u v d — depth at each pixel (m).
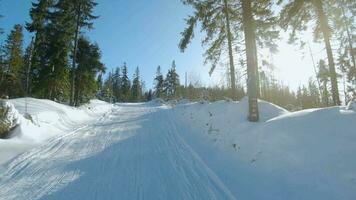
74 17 28.09
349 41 19.75
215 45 21.38
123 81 90.75
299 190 6.75
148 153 11.22
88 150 11.77
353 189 6.05
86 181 8.20
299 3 15.56
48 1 29.27
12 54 40.25
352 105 9.06
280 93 38.16
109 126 18.58
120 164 9.81
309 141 8.15
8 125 13.08
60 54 29.98
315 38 17.88
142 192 7.41
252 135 10.29
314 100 36.59
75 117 21.89
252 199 6.91
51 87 30.53
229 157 10.03
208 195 7.20
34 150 11.50
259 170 8.31
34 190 7.54
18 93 36.41
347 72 19.91
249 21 12.00
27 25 30.47
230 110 14.26
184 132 15.61
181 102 36.88
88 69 34.12
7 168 9.29
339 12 16.77
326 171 6.83
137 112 29.50
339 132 7.85
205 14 20.09
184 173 8.81
